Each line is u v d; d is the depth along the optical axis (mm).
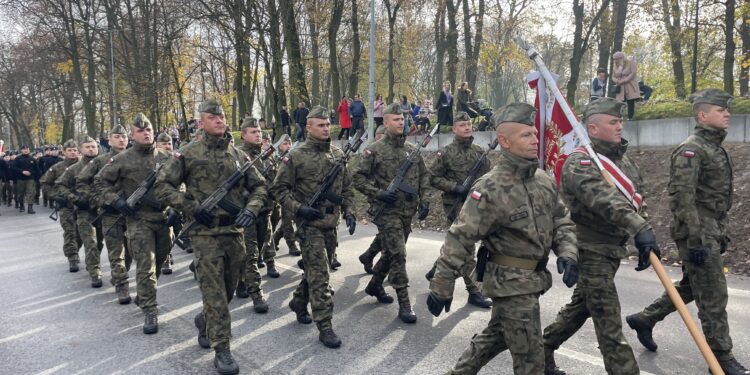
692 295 3688
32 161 15625
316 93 29016
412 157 5285
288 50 20422
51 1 30078
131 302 5828
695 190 3402
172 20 24141
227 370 3797
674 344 4102
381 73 35125
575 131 3184
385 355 4078
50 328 4953
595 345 4117
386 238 5000
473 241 2594
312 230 4410
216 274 3920
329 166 4582
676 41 20750
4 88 41469
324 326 4289
